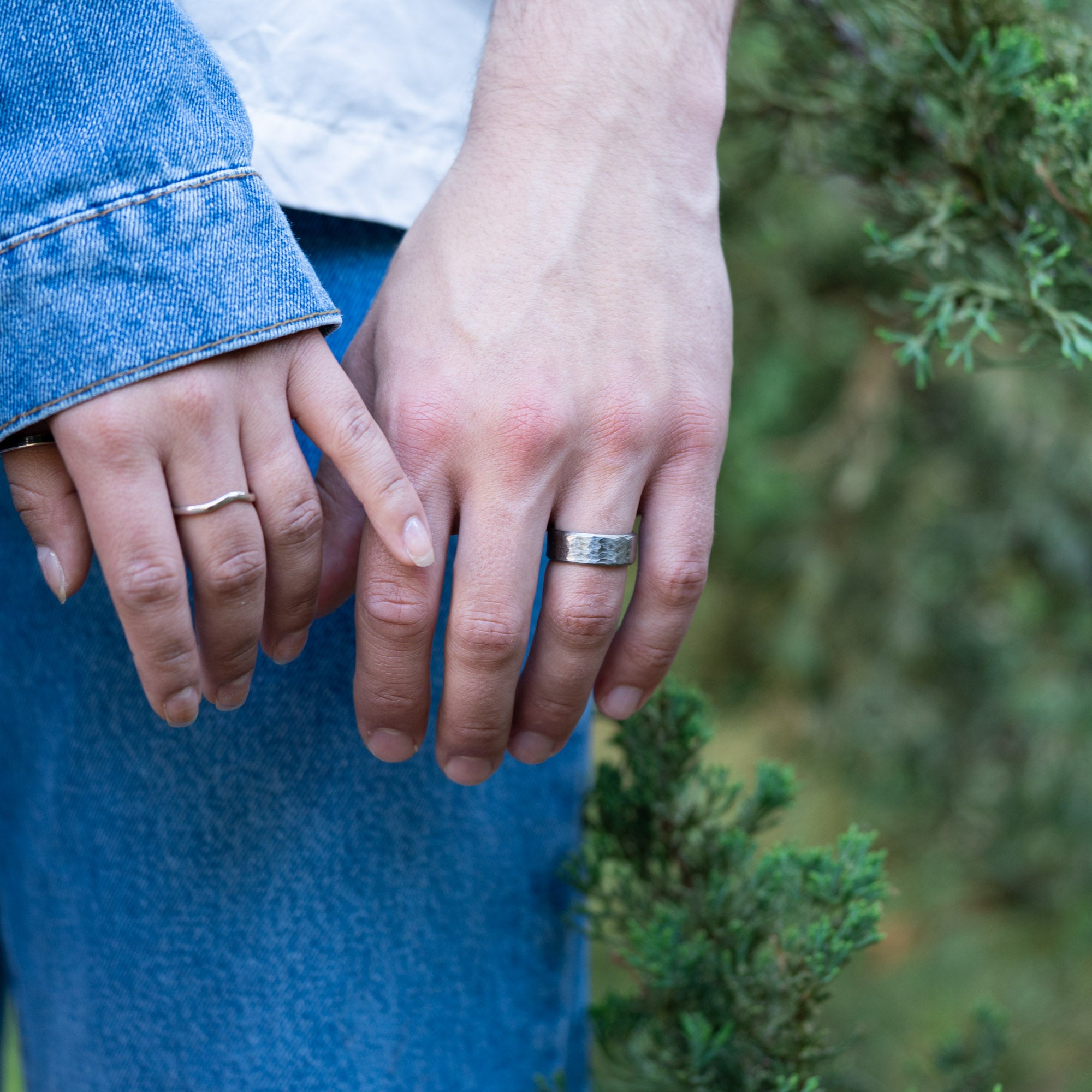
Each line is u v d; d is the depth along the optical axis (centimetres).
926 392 160
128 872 64
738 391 166
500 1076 66
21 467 55
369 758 63
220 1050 64
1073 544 156
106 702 63
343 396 55
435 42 62
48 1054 67
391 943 64
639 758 69
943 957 153
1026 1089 135
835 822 163
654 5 59
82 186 53
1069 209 67
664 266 58
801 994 64
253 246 54
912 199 72
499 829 65
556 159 58
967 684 166
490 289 57
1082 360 66
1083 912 158
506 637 56
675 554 58
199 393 54
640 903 67
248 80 60
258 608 56
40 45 54
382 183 62
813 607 167
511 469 56
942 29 71
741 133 80
